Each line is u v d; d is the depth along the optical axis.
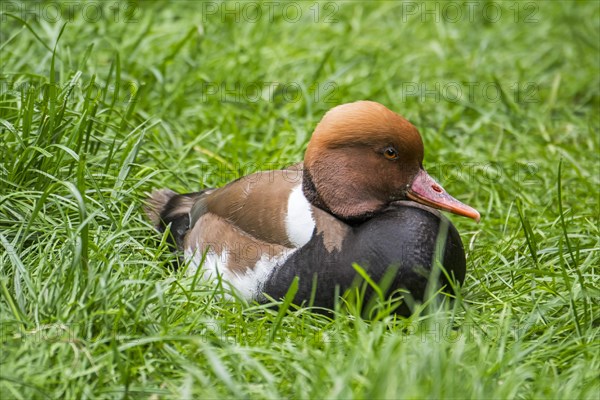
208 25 15.91
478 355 8.14
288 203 9.57
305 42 16.09
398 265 9.12
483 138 14.09
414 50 16.30
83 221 8.70
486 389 7.64
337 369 7.87
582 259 10.35
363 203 9.53
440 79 15.55
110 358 8.00
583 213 11.42
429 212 9.66
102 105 12.50
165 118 13.37
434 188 9.67
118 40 14.88
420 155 9.70
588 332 8.76
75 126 10.26
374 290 9.11
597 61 16.44
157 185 11.30
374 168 9.50
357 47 15.98
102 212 10.05
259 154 12.76
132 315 8.46
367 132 9.43
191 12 16.62
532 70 16.11
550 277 9.84
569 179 12.46
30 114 10.23
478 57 15.92
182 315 8.83
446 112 14.59
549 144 13.52
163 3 16.64
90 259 9.13
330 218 9.51
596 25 17.31
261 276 9.45
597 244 10.32
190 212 10.72
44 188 10.22
